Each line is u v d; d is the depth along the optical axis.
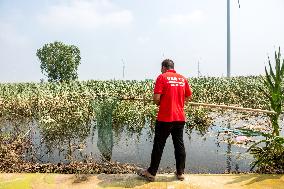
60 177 5.18
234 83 22.02
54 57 49.66
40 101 14.13
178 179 5.00
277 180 4.91
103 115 6.02
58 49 50.00
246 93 18.47
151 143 8.33
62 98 14.59
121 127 10.20
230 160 6.82
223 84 21.45
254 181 4.91
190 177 5.14
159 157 4.85
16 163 6.07
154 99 4.80
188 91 5.11
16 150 6.89
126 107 10.79
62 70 49.91
